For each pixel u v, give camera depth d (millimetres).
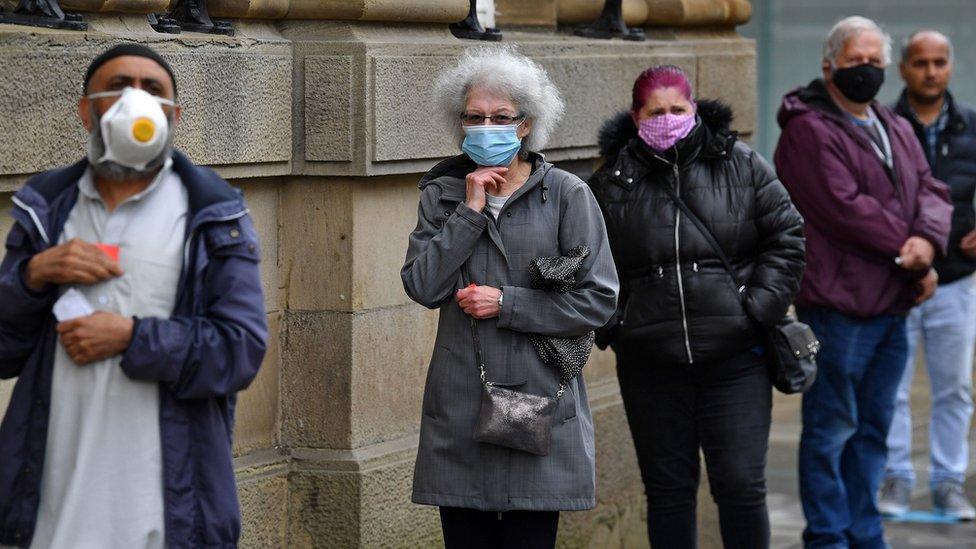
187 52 17641
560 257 16375
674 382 20109
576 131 23734
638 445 20531
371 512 20078
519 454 16266
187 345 12711
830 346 24219
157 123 12430
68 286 12773
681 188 19672
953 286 29391
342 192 19844
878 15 51312
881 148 24438
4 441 12992
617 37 25375
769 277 19797
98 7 16953
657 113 19531
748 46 29125
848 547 25391
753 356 20125
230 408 13500
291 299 20141
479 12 23406
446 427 16375
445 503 16328
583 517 24609
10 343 12992
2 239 16031
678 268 19609
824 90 24438
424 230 16750
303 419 20219
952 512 29594
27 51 15562
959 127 28906
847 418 24516
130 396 12805
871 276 24031
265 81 18922
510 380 16297
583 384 16938
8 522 12992
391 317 20688
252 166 19016
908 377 29844
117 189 12867
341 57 19406
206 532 13023
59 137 16000
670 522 20359
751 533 20125
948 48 28578
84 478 12742
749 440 20000
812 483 24641
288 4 19625
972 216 29125
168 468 12891
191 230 12867
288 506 20062
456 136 16812
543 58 22828
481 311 16125
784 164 24375
